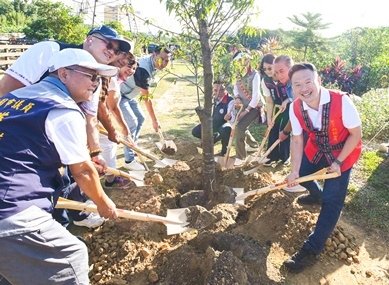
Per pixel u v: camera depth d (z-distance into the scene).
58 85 2.22
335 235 3.55
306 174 3.66
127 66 3.85
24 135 2.04
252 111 5.25
